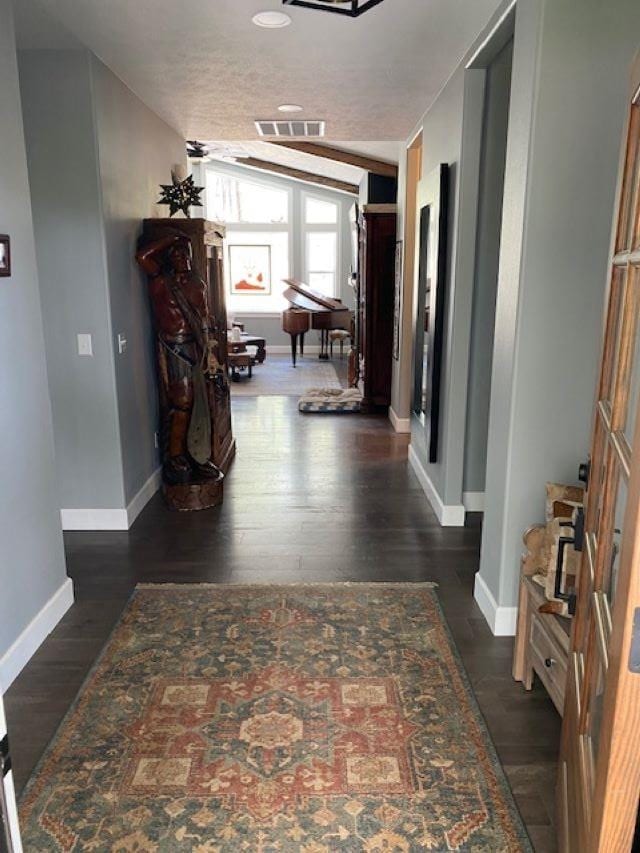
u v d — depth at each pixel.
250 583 3.30
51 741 2.20
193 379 4.26
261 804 1.94
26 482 2.69
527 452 2.63
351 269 11.37
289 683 2.51
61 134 3.47
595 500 1.54
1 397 2.50
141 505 4.32
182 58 3.51
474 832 1.85
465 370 3.88
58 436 3.87
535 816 1.91
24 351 2.69
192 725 2.28
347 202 11.75
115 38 3.21
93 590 3.25
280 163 10.57
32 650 2.69
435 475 4.36
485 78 3.50
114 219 3.78
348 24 3.03
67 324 3.71
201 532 3.96
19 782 2.02
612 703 1.00
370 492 4.69
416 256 5.00
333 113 4.77
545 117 2.34
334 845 1.80
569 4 2.26
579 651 1.63
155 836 1.83
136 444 4.22
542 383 2.56
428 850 1.79
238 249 12.05
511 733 2.25
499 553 2.79
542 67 2.30
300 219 11.88
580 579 1.66
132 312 4.12
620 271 1.41
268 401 7.91
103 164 3.58
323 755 2.14
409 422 6.39
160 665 2.62
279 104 4.52
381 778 2.04
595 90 2.32
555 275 2.46
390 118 4.93
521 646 2.48
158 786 2.01
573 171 2.38
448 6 2.83
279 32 3.14
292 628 2.89
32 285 2.77
